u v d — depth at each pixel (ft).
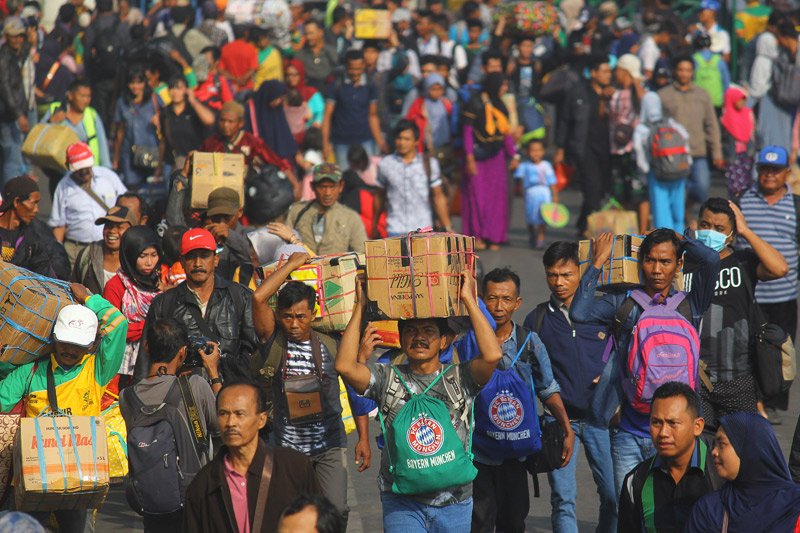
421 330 64.49
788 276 109.29
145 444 68.03
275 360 76.07
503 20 234.99
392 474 64.34
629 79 178.19
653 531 61.82
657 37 230.89
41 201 201.77
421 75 201.46
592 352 77.41
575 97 184.96
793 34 194.80
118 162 159.33
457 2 281.13
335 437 76.95
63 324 71.67
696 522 59.41
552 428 75.36
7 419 68.59
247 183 111.24
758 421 58.59
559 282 78.18
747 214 109.60
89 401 74.49
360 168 160.76
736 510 58.70
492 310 74.28
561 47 229.45
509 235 195.62
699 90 176.04
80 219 120.37
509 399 72.54
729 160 206.59
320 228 112.68
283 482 61.05
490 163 180.34
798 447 69.10
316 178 111.86
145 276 90.27
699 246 73.05
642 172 175.22
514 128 191.62
